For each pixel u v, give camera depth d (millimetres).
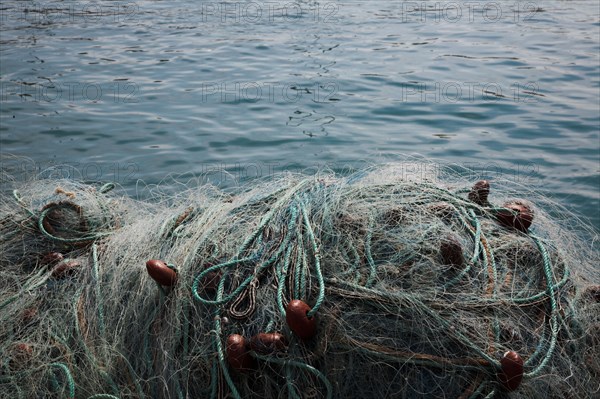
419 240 3221
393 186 3658
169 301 3180
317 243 3230
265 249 3287
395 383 2836
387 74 12609
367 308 2969
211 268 3195
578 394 2914
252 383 2932
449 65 13281
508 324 2967
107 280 3438
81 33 16297
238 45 14953
